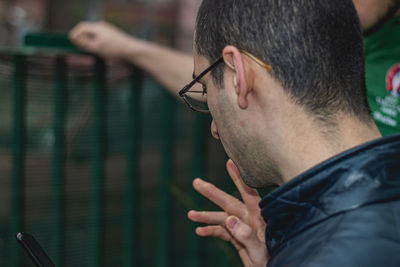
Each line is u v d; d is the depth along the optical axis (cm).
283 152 80
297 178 74
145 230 356
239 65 79
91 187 252
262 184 90
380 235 65
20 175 243
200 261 273
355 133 77
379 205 69
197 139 263
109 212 257
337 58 78
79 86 245
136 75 252
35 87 239
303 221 73
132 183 259
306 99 78
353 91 79
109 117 251
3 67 234
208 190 121
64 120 244
